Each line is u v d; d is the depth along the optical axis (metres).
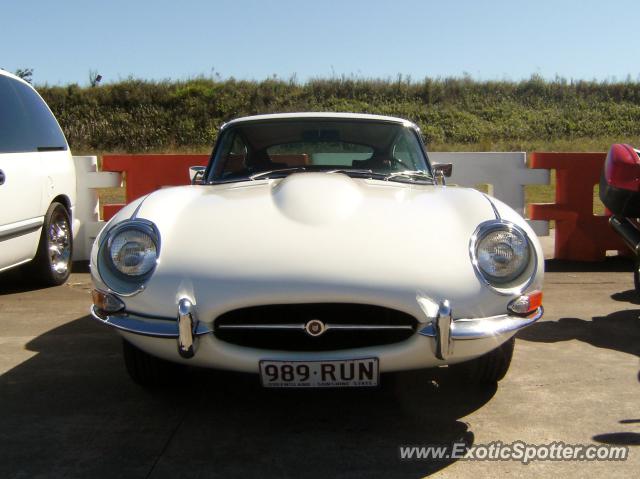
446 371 3.54
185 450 2.66
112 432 2.82
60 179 5.66
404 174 3.91
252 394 3.25
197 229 2.91
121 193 11.69
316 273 2.59
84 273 6.29
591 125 26.20
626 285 5.73
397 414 3.01
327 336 2.66
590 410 3.05
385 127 4.11
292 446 2.70
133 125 25.14
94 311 2.90
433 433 2.81
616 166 4.55
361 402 3.15
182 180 6.79
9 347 4.01
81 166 6.79
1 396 3.22
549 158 6.73
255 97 27.05
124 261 2.78
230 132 4.12
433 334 2.60
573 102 28.05
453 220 2.97
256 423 2.92
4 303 5.11
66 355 3.86
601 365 3.66
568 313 4.79
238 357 2.64
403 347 2.64
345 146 4.02
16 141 5.07
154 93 26.45
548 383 3.38
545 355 3.84
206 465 2.53
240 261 2.68
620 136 25.12
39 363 3.71
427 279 2.63
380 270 2.62
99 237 3.00
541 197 11.53
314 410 3.06
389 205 3.10
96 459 2.58
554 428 2.86
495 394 3.24
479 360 3.19
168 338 2.67
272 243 2.75
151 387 3.27
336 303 2.60
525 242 2.83
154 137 24.75
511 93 28.53
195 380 3.44
